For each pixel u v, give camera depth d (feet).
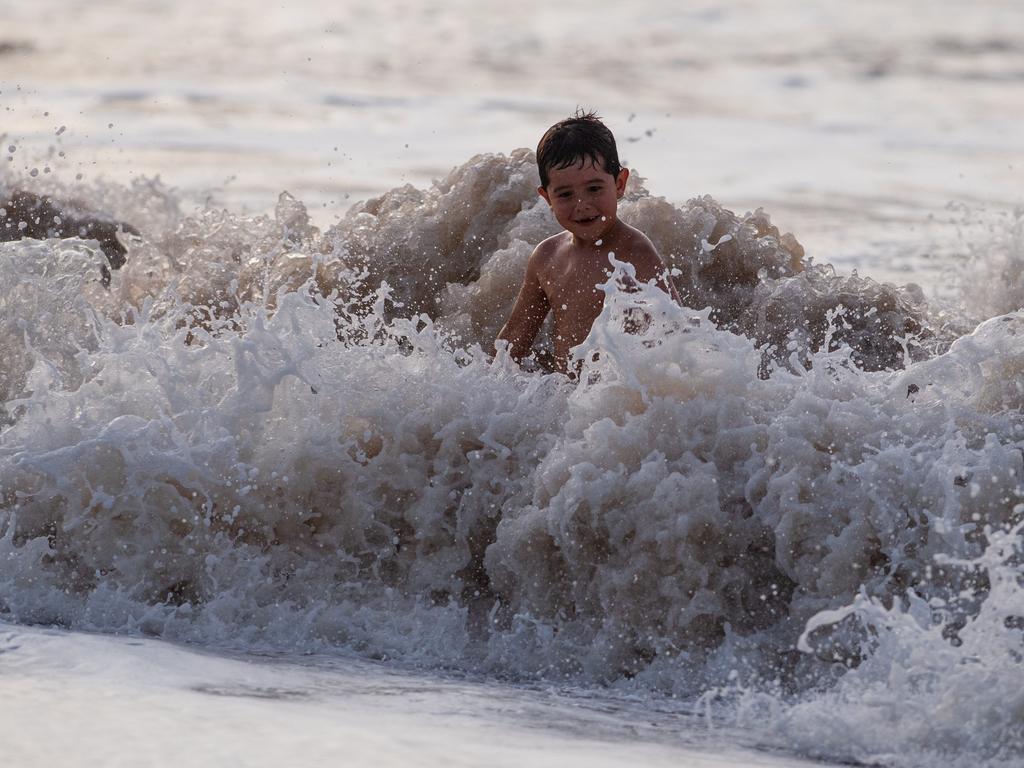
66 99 188.55
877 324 50.08
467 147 152.05
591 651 35.42
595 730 28.40
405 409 40.70
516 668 35.29
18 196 69.97
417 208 56.54
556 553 37.06
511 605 37.65
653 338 38.40
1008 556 30.89
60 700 26.81
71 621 36.19
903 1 408.05
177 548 38.42
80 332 46.16
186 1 399.44
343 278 53.36
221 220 64.34
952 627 33.27
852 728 27.94
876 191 124.57
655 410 37.35
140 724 25.48
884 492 34.94
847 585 34.60
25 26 320.09
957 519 33.94
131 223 76.28
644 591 35.78
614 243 45.65
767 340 50.06
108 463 38.34
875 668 29.94
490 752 25.20
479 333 51.42
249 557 38.75
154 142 146.20
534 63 269.23
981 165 146.30
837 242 94.17
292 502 39.27
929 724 27.61
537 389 41.11
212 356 41.16
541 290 47.65
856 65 275.18
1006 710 27.43
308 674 31.96
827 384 38.04
